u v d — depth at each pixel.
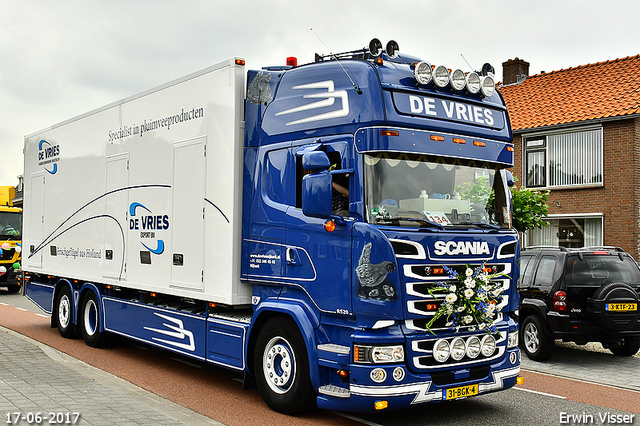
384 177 5.88
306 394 6.11
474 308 5.89
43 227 11.83
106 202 9.50
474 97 6.69
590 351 10.88
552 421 6.38
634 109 16.47
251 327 6.70
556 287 9.59
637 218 16.45
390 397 5.52
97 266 9.73
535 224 12.78
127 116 9.01
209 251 7.18
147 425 5.36
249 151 6.95
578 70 21.16
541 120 18.48
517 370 6.48
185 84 7.75
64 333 11.18
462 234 6.04
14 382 6.90
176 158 7.82
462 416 6.54
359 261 5.70
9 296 19.69
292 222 6.36
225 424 6.00
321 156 5.75
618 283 9.30
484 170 6.65
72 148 10.70
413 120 6.02
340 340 5.91
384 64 6.17
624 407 7.04
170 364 9.02
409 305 5.63
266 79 6.89
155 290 8.12
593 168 17.36
